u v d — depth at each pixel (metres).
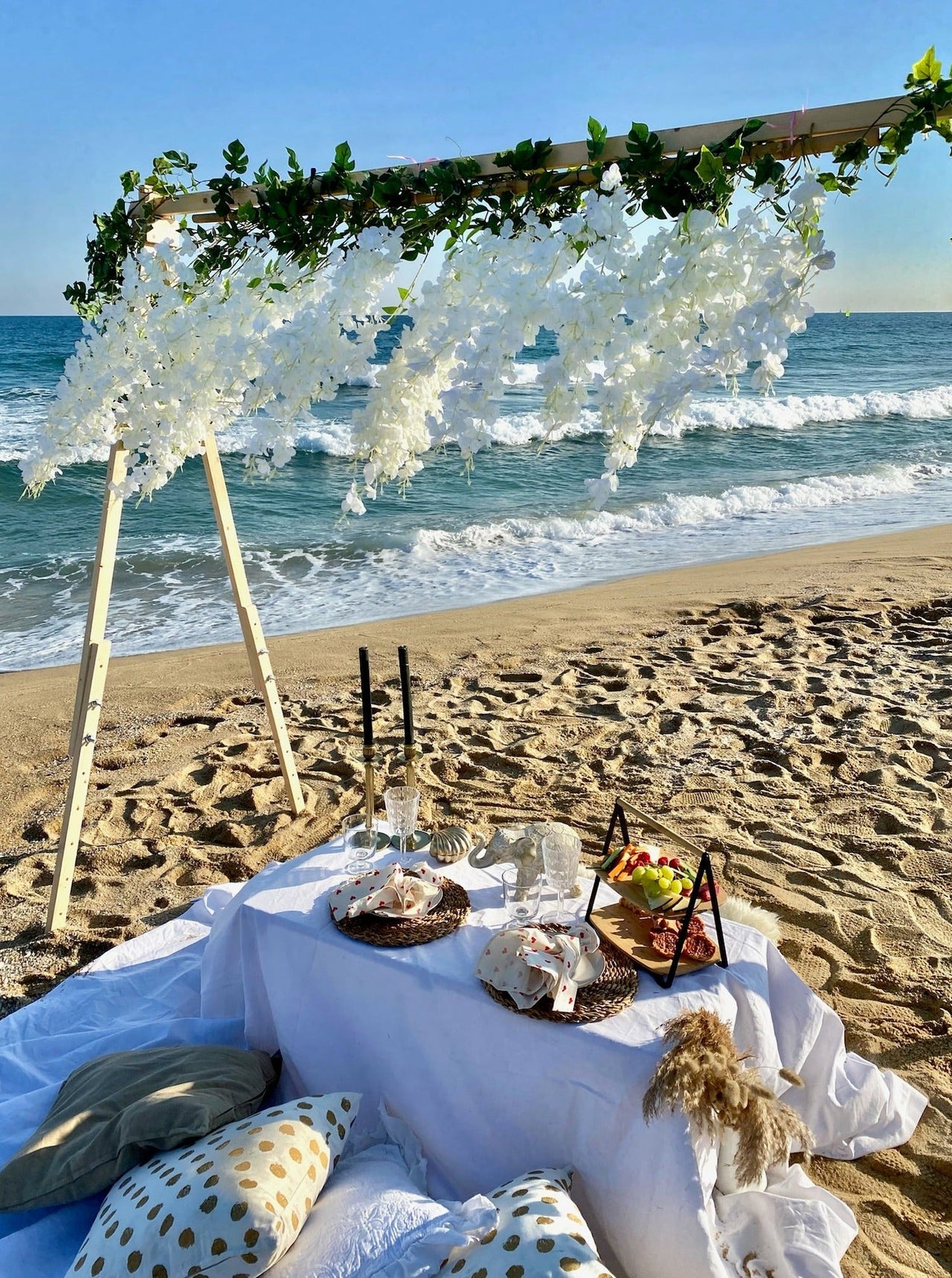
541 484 16.83
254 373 2.81
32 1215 2.28
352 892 2.62
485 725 5.69
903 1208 2.38
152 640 8.91
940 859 4.02
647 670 6.52
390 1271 1.79
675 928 2.47
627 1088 2.07
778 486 15.80
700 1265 1.99
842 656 6.65
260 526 13.93
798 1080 2.22
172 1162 2.07
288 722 5.97
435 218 2.43
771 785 4.77
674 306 2.07
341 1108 2.25
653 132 2.15
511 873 2.71
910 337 57.44
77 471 17.20
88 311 3.69
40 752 5.72
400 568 11.60
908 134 1.88
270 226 2.78
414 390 2.50
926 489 15.49
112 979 3.36
